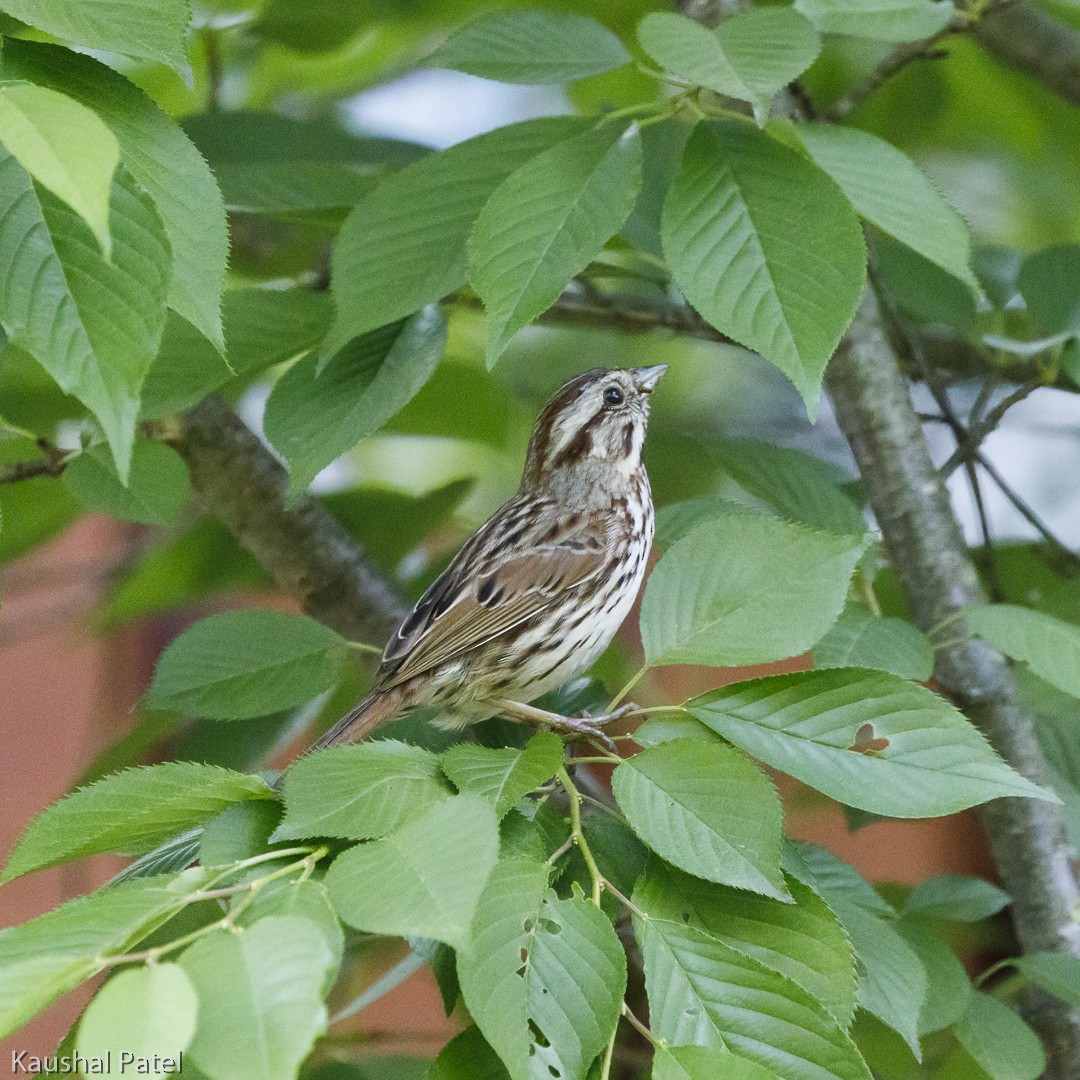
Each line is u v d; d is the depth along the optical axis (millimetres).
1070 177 14805
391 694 9656
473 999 5035
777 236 6688
